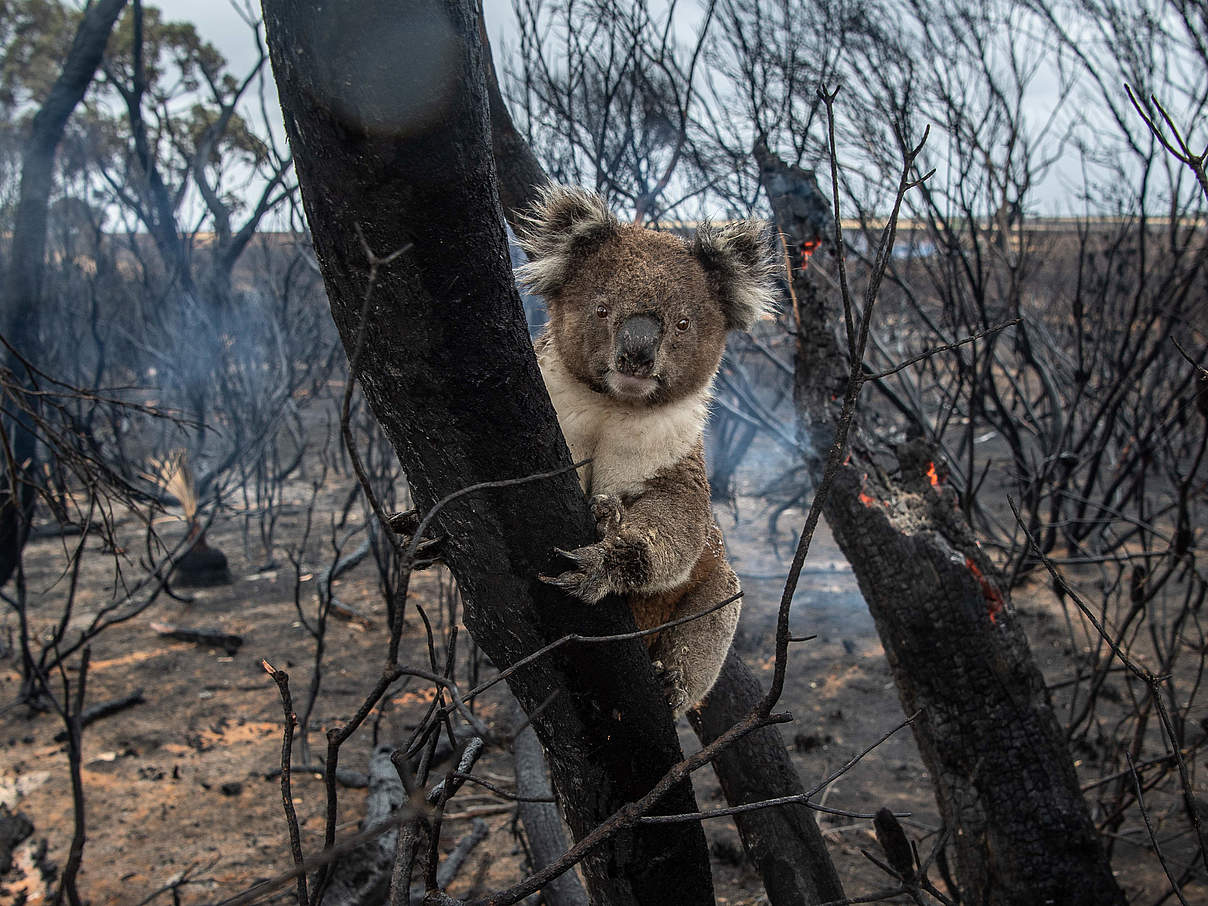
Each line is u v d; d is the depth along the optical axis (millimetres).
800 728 6367
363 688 7160
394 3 1459
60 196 14469
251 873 4941
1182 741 4441
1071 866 3371
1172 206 7363
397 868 1908
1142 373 7738
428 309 1672
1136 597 4922
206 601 8891
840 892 3674
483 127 1617
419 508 1951
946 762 3527
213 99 12859
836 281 4172
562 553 1941
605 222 3037
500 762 6336
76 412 10531
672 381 2879
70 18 16547
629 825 1671
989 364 7887
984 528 9375
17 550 6371
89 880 4891
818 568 9242
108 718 6691
